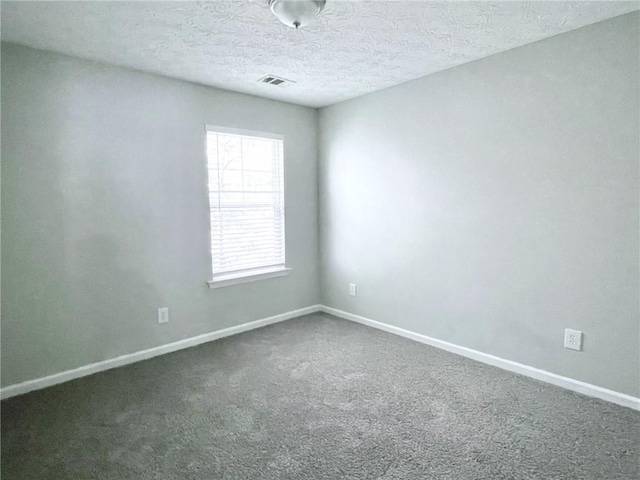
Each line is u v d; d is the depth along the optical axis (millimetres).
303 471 1720
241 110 3416
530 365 2600
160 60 2609
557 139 2371
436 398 2336
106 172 2699
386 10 1942
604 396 2281
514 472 1699
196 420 2127
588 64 2213
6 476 1694
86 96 2590
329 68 2809
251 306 3631
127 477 1692
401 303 3402
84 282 2650
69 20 2018
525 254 2568
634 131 2086
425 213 3137
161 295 3031
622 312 2191
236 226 3498
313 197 4078
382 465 1753
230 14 1962
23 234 2400
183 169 3090
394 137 3311
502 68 2578
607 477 1662
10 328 2389
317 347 3176
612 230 2199
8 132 2316
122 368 2793
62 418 2148
